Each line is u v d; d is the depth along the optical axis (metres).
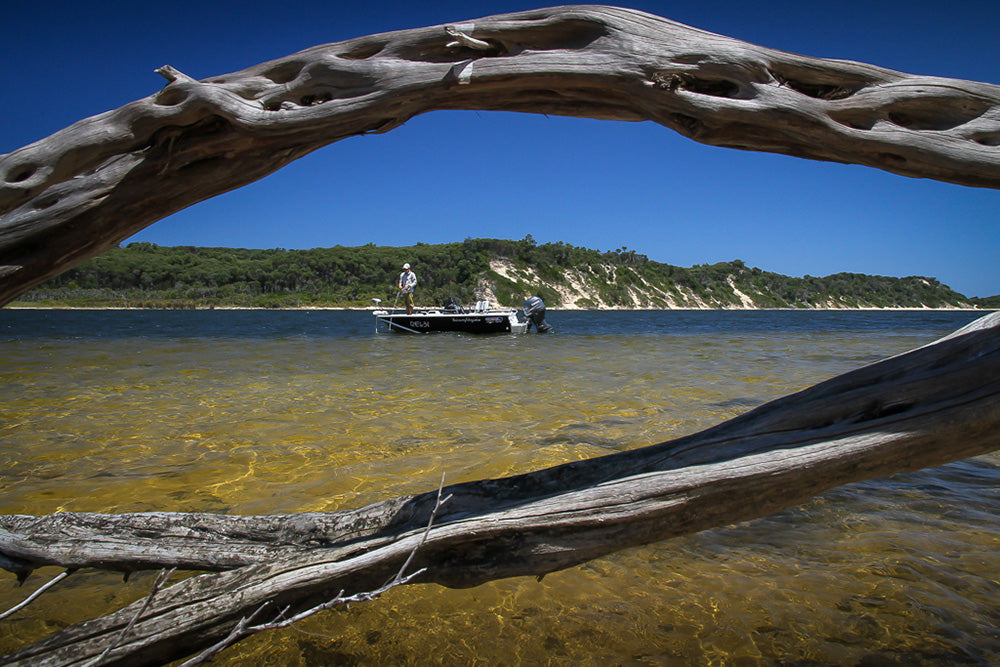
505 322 19.98
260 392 6.49
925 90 1.50
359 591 1.67
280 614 1.52
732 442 1.62
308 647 1.86
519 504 1.65
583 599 2.14
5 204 1.65
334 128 1.68
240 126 1.64
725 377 7.91
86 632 1.49
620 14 1.57
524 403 5.77
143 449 3.92
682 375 8.18
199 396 6.17
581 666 1.75
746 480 1.51
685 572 2.33
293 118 1.63
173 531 1.74
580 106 1.71
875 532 2.66
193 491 3.07
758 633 1.90
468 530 1.61
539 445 4.04
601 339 18.66
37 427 4.58
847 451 1.49
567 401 5.88
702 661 1.76
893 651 1.78
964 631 1.88
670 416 5.07
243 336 19.75
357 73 1.63
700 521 1.57
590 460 1.80
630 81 1.54
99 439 4.20
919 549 2.47
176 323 34.00
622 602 2.12
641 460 1.71
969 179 1.52
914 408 1.50
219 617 1.53
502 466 3.53
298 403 5.78
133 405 5.60
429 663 1.77
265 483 3.22
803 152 1.65
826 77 1.54
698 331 26.17
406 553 1.62
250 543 1.74
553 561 1.60
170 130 1.68
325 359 10.87
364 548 1.65
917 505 2.99
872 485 3.33
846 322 42.78
